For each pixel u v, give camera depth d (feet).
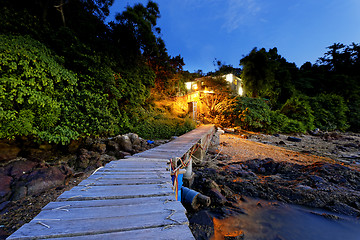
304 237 10.37
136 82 32.17
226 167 21.85
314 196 14.32
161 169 10.55
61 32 22.17
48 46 20.47
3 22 17.21
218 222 11.59
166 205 5.79
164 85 58.03
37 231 4.06
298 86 92.48
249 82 69.97
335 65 112.88
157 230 4.33
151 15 39.50
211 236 10.09
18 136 16.61
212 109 59.00
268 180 18.19
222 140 40.45
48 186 13.21
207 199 13.05
